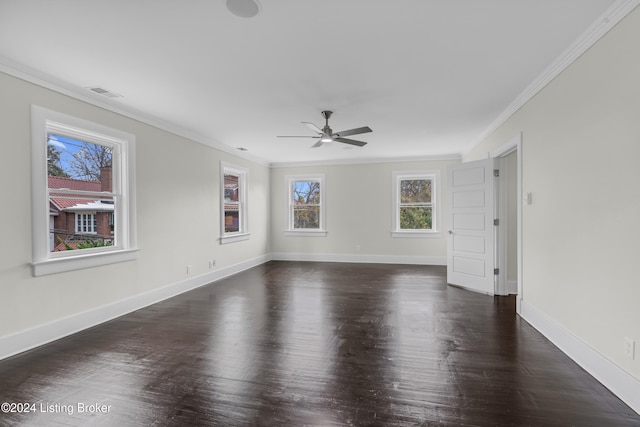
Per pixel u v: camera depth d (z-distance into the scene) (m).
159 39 2.18
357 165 6.95
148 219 3.92
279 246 7.43
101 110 3.30
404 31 2.11
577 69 2.33
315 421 1.73
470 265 4.56
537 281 2.99
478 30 2.10
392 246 6.82
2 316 2.48
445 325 3.15
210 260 5.16
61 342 2.78
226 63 2.54
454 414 1.78
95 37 2.15
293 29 2.07
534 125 3.01
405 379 2.15
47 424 1.72
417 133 4.74
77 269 3.06
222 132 4.68
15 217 2.57
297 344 2.72
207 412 1.81
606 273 2.04
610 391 1.99
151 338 2.87
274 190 7.42
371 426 1.68
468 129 4.52
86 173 3.29
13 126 2.54
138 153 3.77
